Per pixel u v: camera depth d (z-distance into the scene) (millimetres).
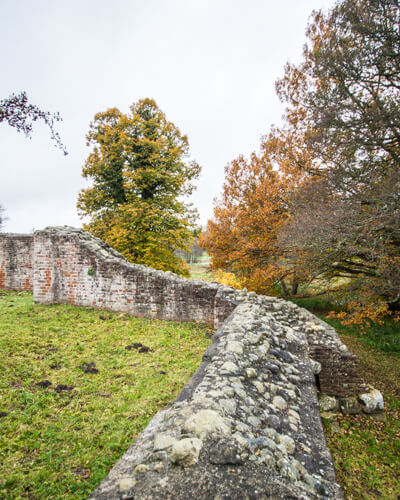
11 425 3531
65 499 2586
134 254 16156
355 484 3975
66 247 8992
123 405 4207
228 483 1766
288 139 13484
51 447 3254
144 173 15977
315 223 8859
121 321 7988
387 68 8828
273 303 7395
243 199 15227
